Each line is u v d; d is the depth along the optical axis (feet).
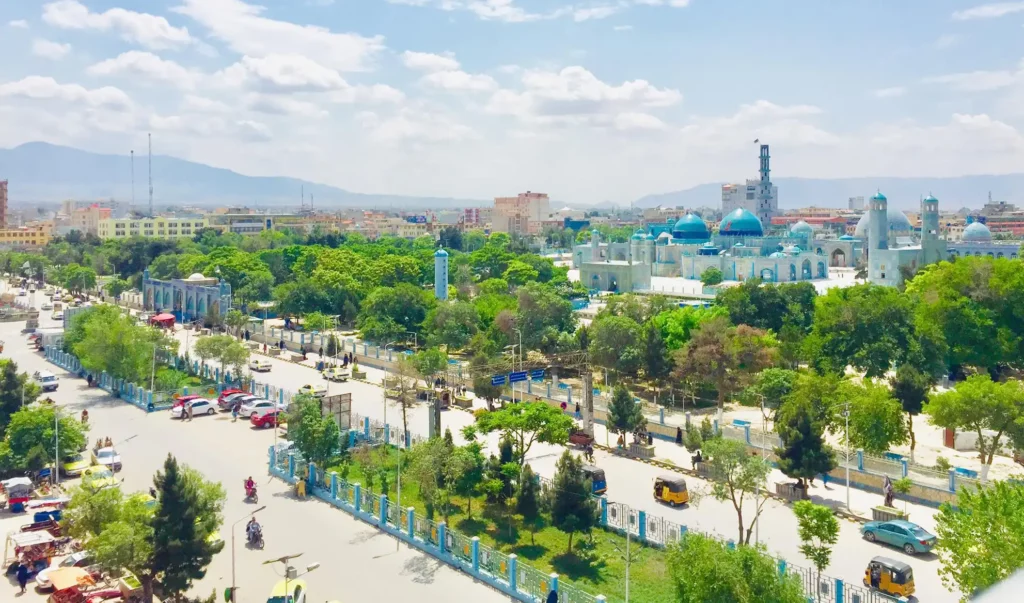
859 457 178.91
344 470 191.52
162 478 122.31
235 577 133.90
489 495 168.04
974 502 96.22
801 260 570.05
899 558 136.87
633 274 570.46
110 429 231.50
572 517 139.64
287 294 436.35
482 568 135.95
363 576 135.33
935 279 307.78
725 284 536.42
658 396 272.10
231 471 192.65
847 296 297.53
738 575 94.99
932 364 262.47
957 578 94.27
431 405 196.03
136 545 118.21
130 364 272.72
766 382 222.69
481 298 407.85
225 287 429.38
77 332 324.80
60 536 149.59
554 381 287.89
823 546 119.55
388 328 357.00
